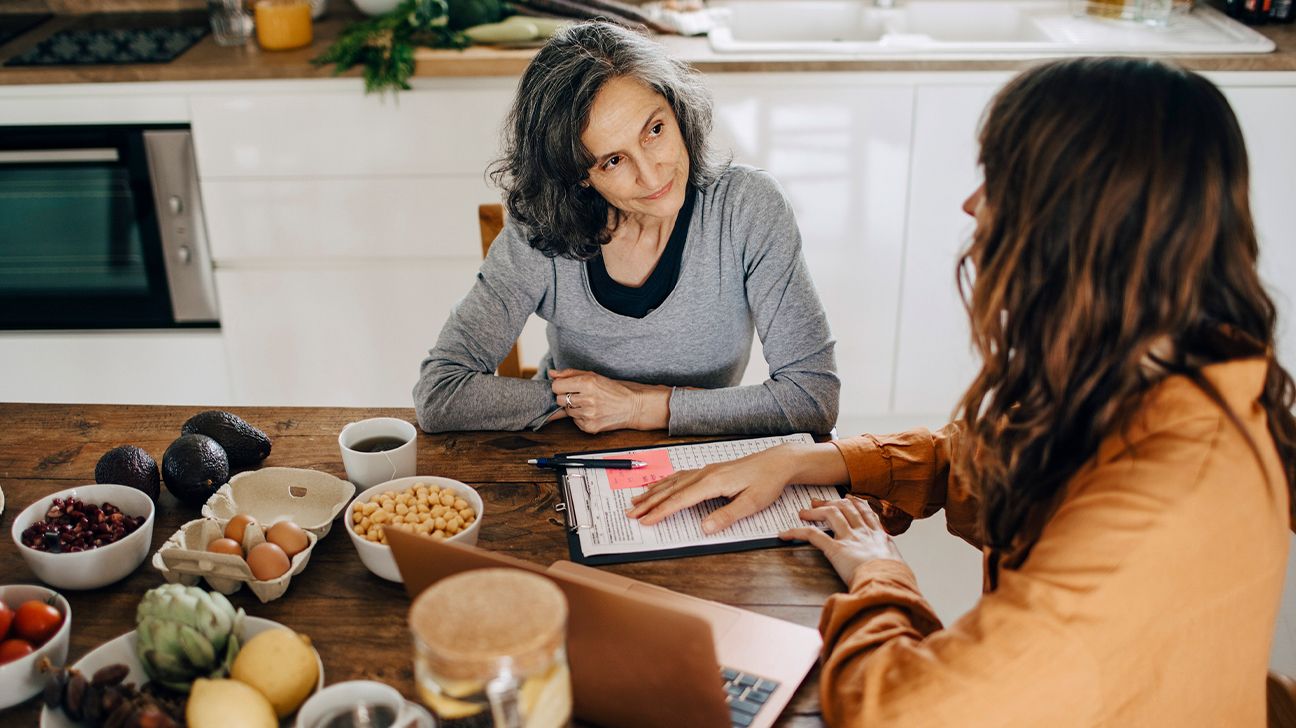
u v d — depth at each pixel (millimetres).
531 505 1297
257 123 2695
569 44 1418
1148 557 802
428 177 2764
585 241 1539
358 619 1102
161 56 2719
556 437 1463
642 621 839
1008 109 869
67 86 2656
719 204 1591
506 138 1542
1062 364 871
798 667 1020
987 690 832
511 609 682
